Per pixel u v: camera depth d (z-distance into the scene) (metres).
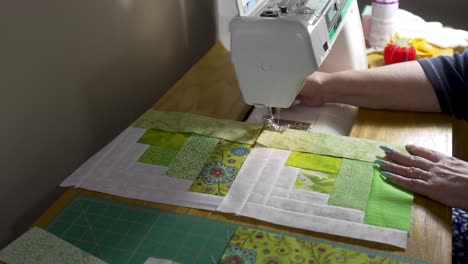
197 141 1.12
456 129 1.45
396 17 1.53
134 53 1.38
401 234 0.85
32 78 1.08
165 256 0.85
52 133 1.16
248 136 1.13
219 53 1.54
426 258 0.81
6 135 1.04
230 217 0.92
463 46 1.50
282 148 1.08
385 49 1.45
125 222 0.93
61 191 1.22
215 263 0.83
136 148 1.11
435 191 0.93
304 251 0.83
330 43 1.02
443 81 1.18
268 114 1.15
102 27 1.24
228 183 1.00
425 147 1.07
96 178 1.03
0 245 1.08
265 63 0.97
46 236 0.90
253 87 1.02
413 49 1.42
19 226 1.12
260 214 0.91
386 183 0.97
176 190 0.99
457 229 1.16
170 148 1.11
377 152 1.05
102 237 0.90
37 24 1.06
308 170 1.01
